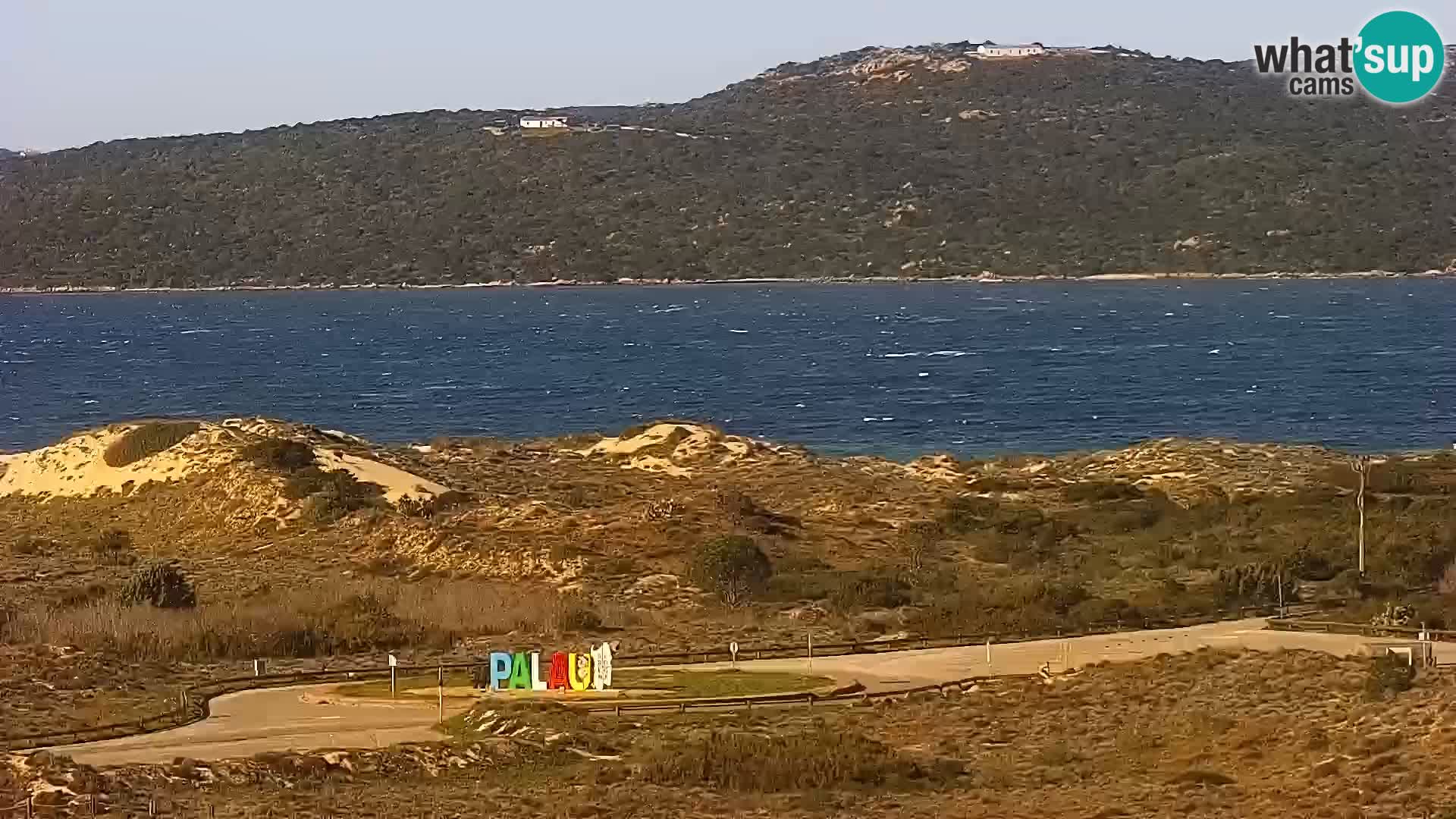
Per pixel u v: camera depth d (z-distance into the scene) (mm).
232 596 69625
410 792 40938
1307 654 54531
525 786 41969
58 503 92312
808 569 74562
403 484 89562
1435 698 47031
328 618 64188
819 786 42219
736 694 52688
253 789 40906
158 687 53844
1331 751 43469
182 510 87812
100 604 66000
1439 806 37281
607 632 64062
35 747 45156
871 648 60219
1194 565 75812
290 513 85000
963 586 71875
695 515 84188
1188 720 47594
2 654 55938
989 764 44688
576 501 88875
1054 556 78750
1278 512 86375
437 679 54844
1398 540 76812
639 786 42188
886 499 91562
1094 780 42531
